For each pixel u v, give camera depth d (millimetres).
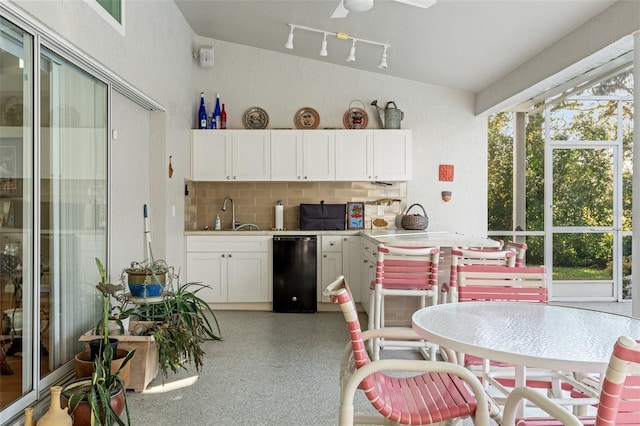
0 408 2164
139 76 3854
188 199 5781
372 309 3783
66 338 2828
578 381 2297
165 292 3457
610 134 6215
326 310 5688
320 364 3660
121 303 3551
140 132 4344
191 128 5824
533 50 4352
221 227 6152
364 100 6160
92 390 2254
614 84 6172
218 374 3436
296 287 5570
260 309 5719
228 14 5160
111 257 3553
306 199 6180
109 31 3244
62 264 2781
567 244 6250
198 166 5812
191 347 3217
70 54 2789
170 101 4820
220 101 6117
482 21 4008
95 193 3260
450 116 6156
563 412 1305
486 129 6156
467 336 1688
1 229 2182
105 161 3422
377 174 5863
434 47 4855
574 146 6230
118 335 3129
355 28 4773
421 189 6156
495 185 6430
